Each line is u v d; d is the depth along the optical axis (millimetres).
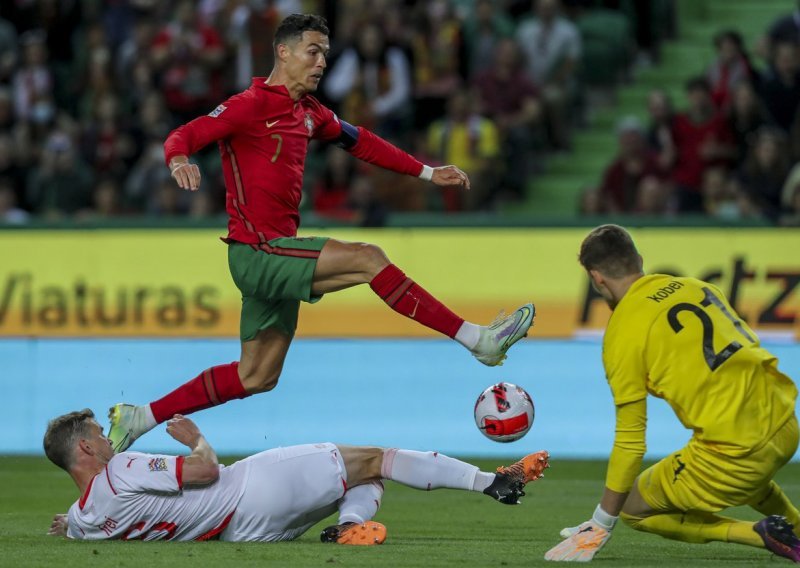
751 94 44000
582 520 25719
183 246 40344
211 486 20281
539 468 21453
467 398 39094
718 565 18406
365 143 23781
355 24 49062
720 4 57531
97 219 40781
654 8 55000
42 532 22438
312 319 39781
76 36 55438
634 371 18125
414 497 29969
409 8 52312
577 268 38969
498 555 19500
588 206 43188
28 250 40844
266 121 21891
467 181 24438
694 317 18203
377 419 39375
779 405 18266
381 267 21516
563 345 38875
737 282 38188
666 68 54562
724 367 18062
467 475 21234
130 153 48562
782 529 18250
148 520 20188
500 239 39344
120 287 40438
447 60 49094
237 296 40031
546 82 50031
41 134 50219
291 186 22172
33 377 40500
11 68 52281
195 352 40062
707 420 18078
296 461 20594
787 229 38000
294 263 21594
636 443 18094
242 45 49219
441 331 21828
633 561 18922
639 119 52062
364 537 20516
